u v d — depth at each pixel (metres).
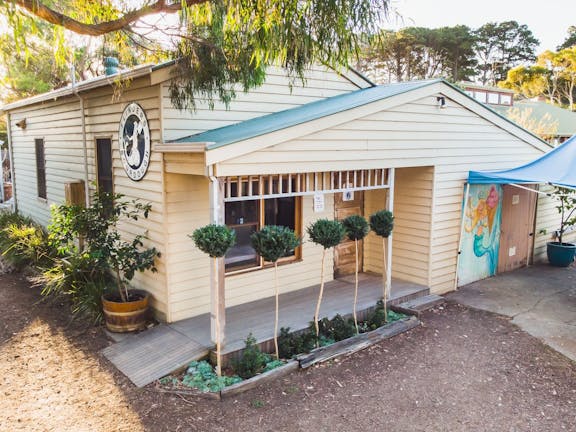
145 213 6.59
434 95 7.96
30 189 12.32
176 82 5.88
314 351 5.84
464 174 8.84
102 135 7.88
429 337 6.76
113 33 5.32
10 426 4.52
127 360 5.71
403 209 8.78
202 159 5.36
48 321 7.10
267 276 7.68
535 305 8.20
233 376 5.38
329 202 8.46
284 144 5.87
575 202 10.75
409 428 4.58
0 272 9.62
